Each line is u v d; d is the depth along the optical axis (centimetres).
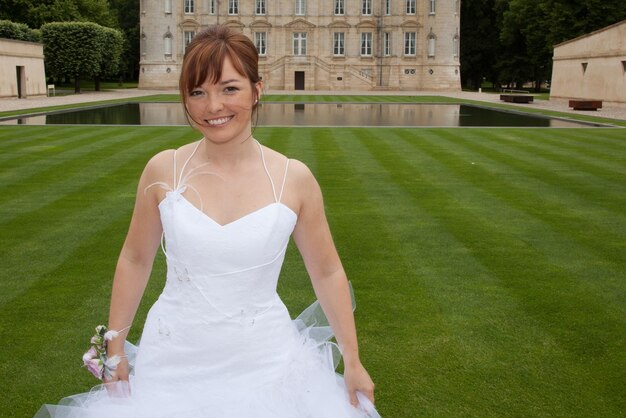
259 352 282
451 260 834
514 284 746
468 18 8719
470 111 3984
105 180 1344
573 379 525
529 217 1066
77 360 548
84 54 6066
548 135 2288
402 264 816
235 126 278
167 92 6669
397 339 598
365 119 3216
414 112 3850
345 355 303
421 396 498
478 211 1109
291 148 1888
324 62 7656
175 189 285
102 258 827
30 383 509
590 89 4847
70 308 661
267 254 278
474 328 623
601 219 1058
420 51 7888
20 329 609
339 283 306
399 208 1127
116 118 3062
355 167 1555
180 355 280
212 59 272
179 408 271
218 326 277
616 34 4453
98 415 275
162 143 1948
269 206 280
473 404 487
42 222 1000
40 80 5416
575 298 703
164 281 744
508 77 8338
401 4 7781
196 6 7694
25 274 763
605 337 604
